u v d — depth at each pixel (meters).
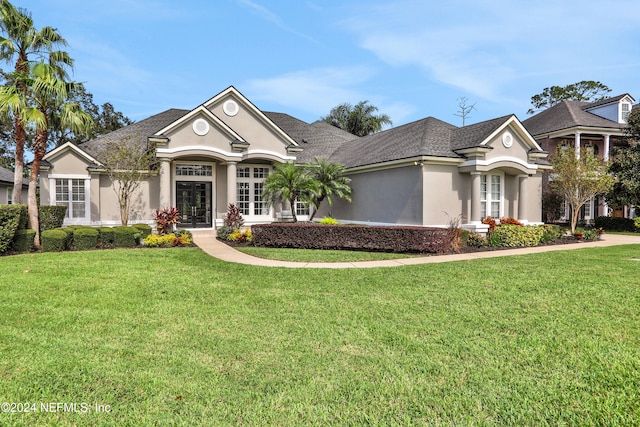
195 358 4.36
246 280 8.44
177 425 3.10
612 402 3.41
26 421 3.16
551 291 7.42
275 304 6.52
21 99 12.80
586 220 26.78
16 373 3.97
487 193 18.36
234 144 17.84
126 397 3.54
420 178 16.44
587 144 29.66
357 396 3.53
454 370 4.06
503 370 4.06
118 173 16.75
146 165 17.36
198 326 5.41
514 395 3.55
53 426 3.10
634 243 16.97
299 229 14.21
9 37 13.21
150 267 9.95
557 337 5.00
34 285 7.80
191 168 19.19
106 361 4.27
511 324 5.50
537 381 3.82
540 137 29.22
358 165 19.69
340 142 27.62
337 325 5.45
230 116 19.12
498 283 8.11
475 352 4.51
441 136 18.47
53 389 3.66
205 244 15.20
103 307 6.33
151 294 7.18
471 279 8.52
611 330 5.26
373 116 40.72
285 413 3.27
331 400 3.47
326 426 3.08
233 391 3.63
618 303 6.59
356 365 4.18
